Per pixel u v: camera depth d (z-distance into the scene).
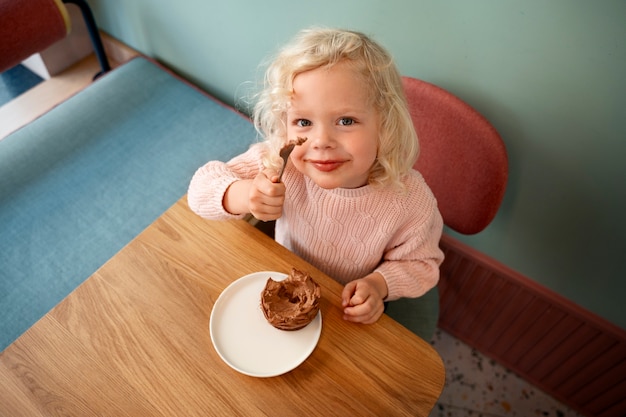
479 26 0.82
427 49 0.92
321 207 0.78
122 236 1.10
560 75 0.80
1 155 1.19
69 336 0.62
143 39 1.52
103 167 1.21
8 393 0.58
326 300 0.67
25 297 1.00
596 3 0.69
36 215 1.12
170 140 1.27
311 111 0.61
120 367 0.60
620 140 0.82
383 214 0.76
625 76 0.74
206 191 0.74
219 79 1.43
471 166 0.90
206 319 0.65
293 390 0.59
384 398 0.59
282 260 0.71
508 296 1.26
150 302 0.66
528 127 0.91
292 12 1.05
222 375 0.60
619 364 1.17
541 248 1.10
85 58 1.73
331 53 0.60
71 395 0.58
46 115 1.28
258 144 0.82
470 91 0.93
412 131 0.70
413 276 0.78
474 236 1.20
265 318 0.64
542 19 0.75
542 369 1.37
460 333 1.50
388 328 0.65
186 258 0.70
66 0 1.34
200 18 1.25
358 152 0.62
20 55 1.22
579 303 1.14
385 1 0.90
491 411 1.40
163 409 0.57
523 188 1.02
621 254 0.98
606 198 0.91
